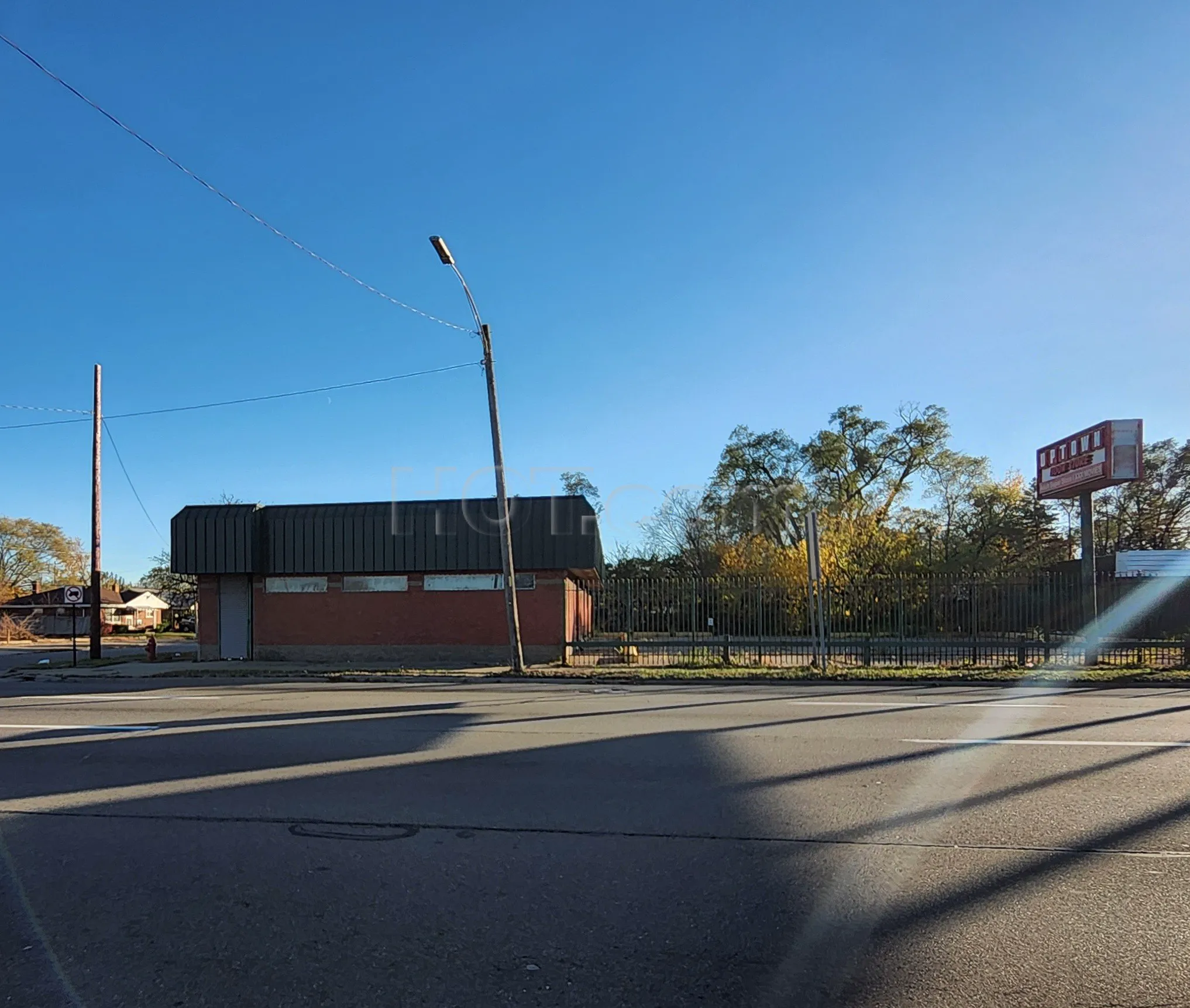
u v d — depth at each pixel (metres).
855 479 46.09
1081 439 21.00
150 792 6.98
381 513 21.67
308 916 4.39
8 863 5.25
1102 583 24.20
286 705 12.54
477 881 4.86
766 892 4.66
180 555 22.11
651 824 5.93
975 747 8.48
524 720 10.66
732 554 36.06
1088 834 5.59
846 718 10.57
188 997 3.55
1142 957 3.83
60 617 66.19
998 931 4.11
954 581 20.69
